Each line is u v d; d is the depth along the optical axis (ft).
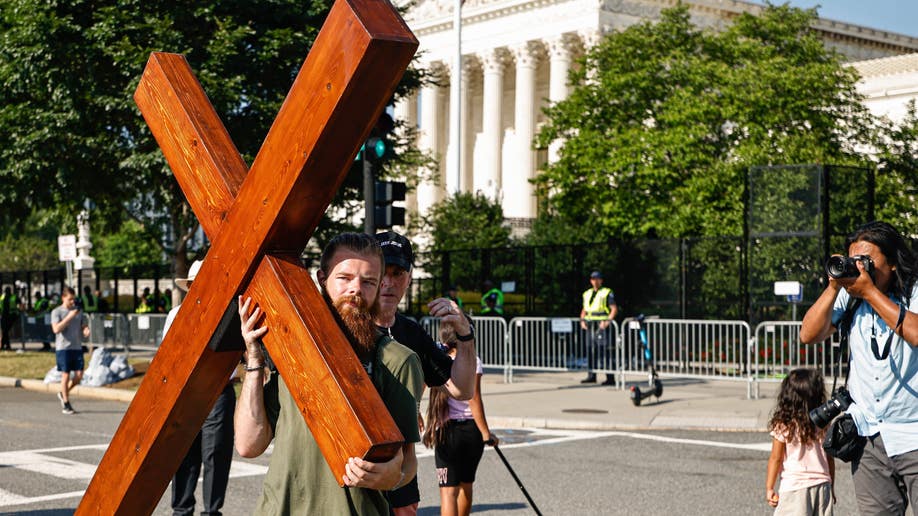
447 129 263.08
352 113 8.18
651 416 52.03
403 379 10.67
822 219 63.62
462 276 93.91
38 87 69.05
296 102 8.39
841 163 101.76
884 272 16.35
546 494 32.86
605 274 84.02
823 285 63.26
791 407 21.68
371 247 10.77
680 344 63.21
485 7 240.53
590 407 55.72
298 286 9.00
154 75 10.18
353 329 10.50
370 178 42.60
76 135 68.59
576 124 115.85
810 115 104.99
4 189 74.49
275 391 11.09
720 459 40.29
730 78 102.68
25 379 73.56
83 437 46.26
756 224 65.67
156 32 64.90
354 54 7.82
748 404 56.29
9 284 139.95
